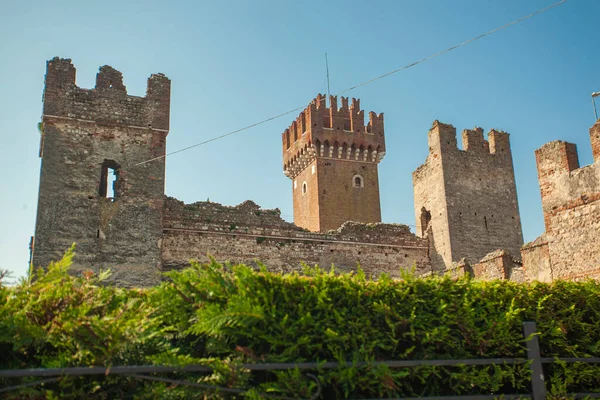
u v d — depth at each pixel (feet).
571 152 74.64
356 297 31.96
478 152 167.22
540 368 33.04
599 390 35.35
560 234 73.56
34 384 24.68
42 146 114.73
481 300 34.91
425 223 167.12
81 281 31.01
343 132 226.17
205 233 119.96
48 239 105.70
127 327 26.68
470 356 32.99
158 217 113.91
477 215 159.94
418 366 30.83
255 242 124.16
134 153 116.06
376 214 223.51
